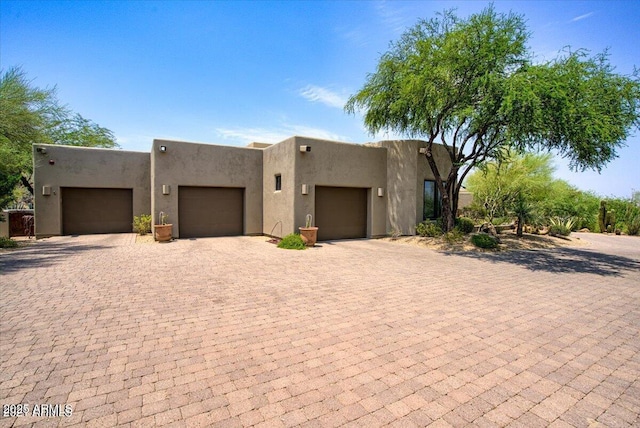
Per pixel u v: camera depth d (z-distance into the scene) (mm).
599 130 8414
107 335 4074
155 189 13375
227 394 2844
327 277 7363
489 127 11672
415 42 11688
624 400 2852
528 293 6352
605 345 4016
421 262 9445
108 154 15875
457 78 10789
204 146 14336
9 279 6859
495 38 10070
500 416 2596
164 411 2590
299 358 3531
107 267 8133
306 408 2656
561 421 2551
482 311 5219
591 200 23406
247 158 15328
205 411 2598
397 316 4898
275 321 4625
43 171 14617
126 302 5391
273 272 7793
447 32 11031
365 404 2723
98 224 16031
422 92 10859
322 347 3811
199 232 14711
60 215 14938
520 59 10406
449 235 12953
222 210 15188
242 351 3684
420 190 15062
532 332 4395
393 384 3041
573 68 9469
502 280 7414
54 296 5676
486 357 3633
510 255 11039
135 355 3553
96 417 2500
